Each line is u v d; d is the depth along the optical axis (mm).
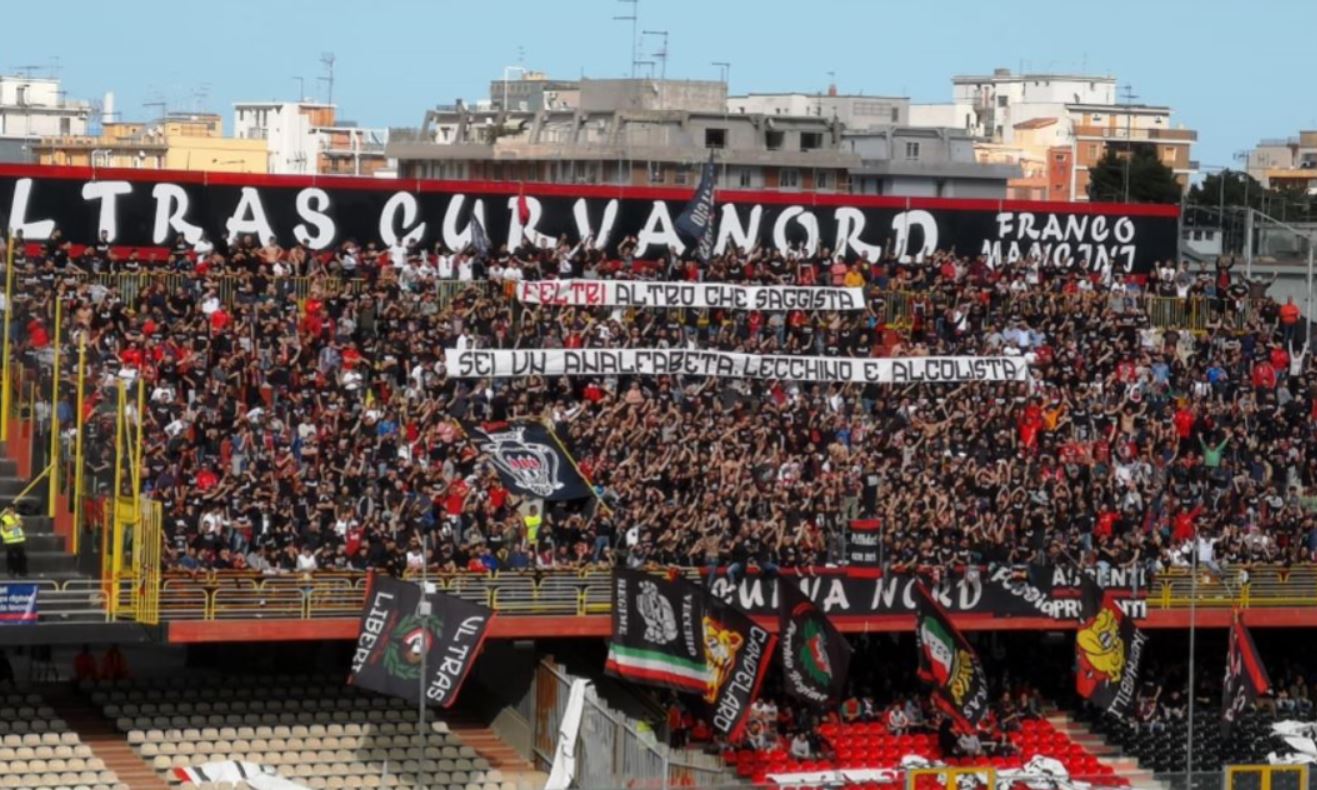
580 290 69125
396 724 59406
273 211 70062
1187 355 73188
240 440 60250
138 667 61688
